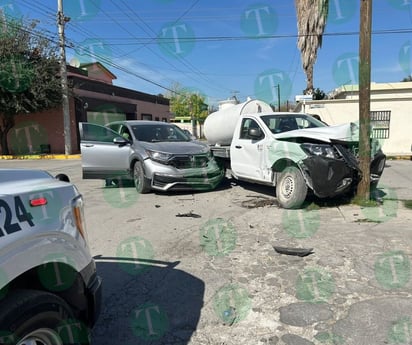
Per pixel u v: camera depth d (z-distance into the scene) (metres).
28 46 22.00
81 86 24.25
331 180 6.25
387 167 13.22
